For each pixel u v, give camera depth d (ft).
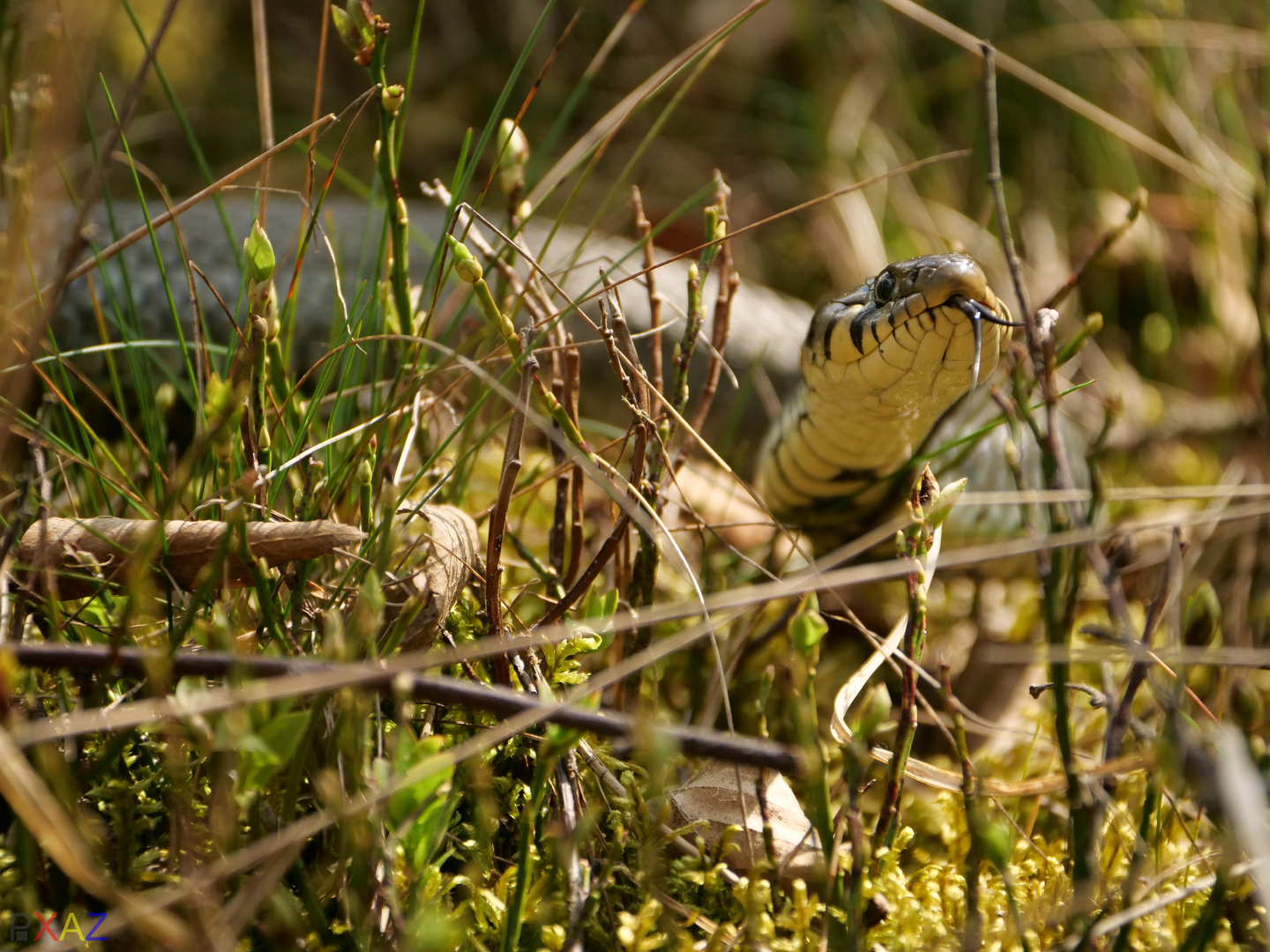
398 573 6.24
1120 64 15.56
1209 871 5.66
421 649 5.58
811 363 8.80
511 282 7.45
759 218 15.53
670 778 6.15
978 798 5.15
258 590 5.04
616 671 4.63
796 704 4.23
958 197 15.75
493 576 5.74
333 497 6.22
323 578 6.38
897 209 14.98
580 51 17.62
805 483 9.47
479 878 5.02
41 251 5.97
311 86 16.69
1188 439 11.97
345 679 4.09
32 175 5.13
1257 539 9.27
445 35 17.57
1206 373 13.19
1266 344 10.03
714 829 5.72
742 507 10.27
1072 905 4.70
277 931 4.42
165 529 5.45
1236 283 13.42
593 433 10.25
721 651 7.98
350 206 13.26
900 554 5.17
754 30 17.80
